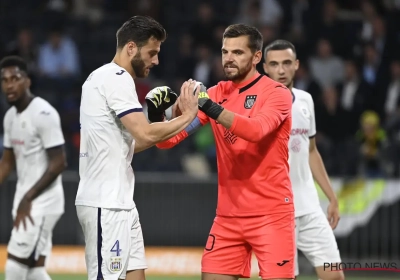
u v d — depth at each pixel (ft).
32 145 85.56
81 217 63.36
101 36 180.04
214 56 168.35
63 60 167.12
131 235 65.10
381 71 161.58
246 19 175.01
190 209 131.34
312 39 172.96
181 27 182.19
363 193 129.29
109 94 61.77
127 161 63.82
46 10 182.60
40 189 84.43
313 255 83.87
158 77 172.14
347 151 140.36
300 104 83.35
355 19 182.91
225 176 68.18
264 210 66.49
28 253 84.53
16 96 85.10
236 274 68.74
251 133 62.28
